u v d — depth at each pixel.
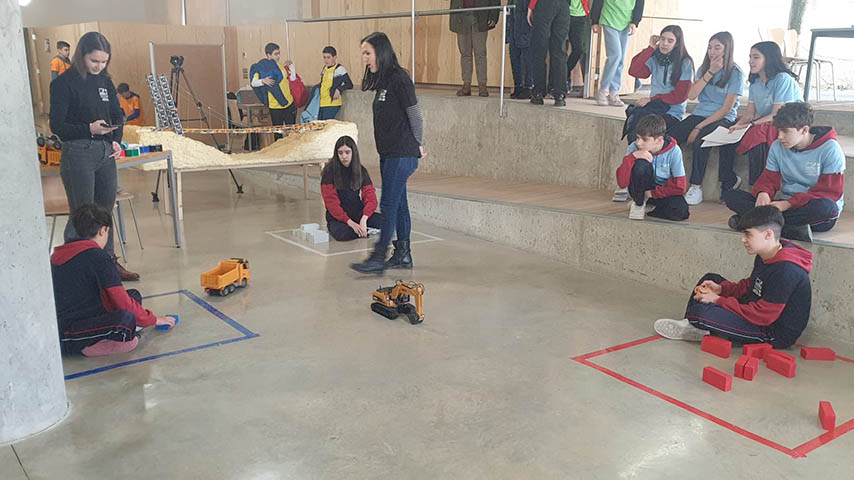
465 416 2.82
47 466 2.43
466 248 5.56
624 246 4.75
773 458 2.54
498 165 7.08
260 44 11.91
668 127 5.45
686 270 4.41
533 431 2.71
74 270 3.34
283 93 9.01
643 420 2.81
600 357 3.45
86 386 3.06
